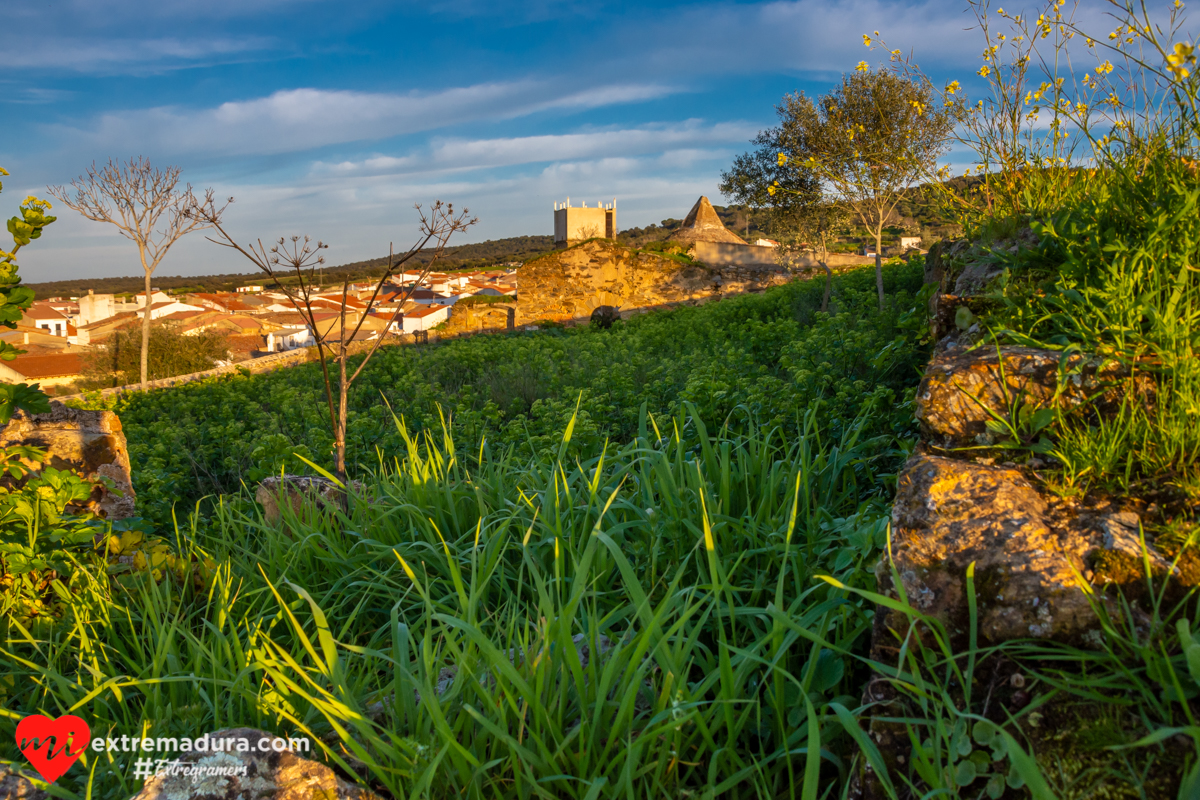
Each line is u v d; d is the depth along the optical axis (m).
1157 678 1.31
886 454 3.19
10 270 3.15
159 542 3.50
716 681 2.09
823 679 1.93
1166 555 1.51
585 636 2.22
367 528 3.45
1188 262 2.09
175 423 11.88
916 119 9.12
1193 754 1.26
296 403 10.31
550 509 3.07
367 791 1.82
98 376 35.62
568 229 44.75
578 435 4.77
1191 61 2.04
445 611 2.64
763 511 2.77
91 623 2.74
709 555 1.94
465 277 104.25
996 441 1.96
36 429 4.01
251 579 3.16
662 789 1.71
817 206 15.16
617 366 8.95
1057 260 2.84
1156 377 1.89
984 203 4.67
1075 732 1.36
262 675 2.32
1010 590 1.53
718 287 26.86
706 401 5.23
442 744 1.84
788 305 15.64
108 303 79.12
